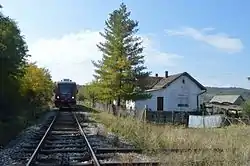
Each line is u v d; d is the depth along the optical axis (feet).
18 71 93.40
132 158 36.81
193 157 34.17
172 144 43.96
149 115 128.98
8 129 63.00
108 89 145.38
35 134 62.49
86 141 48.24
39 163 34.96
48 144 49.26
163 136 47.67
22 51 99.09
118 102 147.23
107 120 85.10
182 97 189.06
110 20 151.12
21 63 99.55
